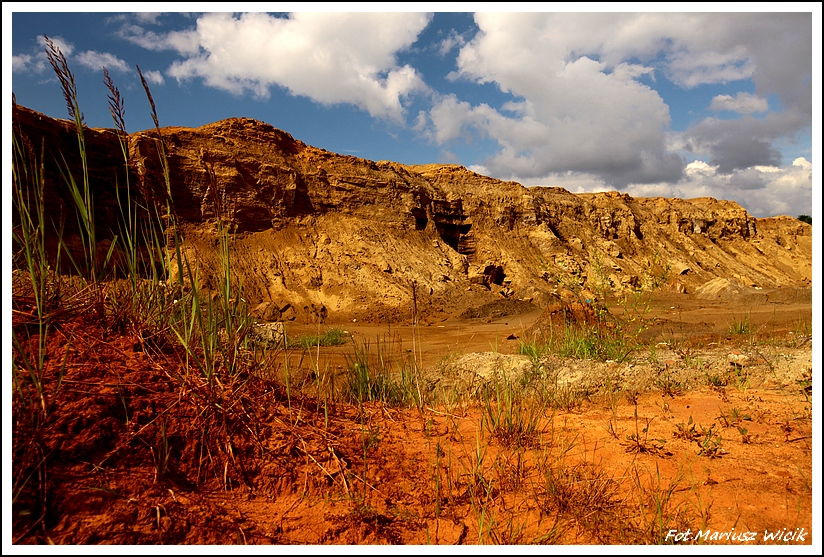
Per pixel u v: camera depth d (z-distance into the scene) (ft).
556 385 17.89
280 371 14.89
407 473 9.73
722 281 113.60
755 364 18.75
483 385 17.49
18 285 9.48
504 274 155.94
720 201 288.71
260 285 101.04
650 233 234.38
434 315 96.99
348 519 7.77
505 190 191.72
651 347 24.12
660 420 13.71
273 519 7.66
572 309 31.24
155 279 10.84
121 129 8.96
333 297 104.78
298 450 9.61
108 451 7.66
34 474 6.62
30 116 69.51
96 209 71.82
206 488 8.11
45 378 8.13
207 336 10.55
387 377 17.71
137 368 9.51
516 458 10.80
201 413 8.95
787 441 11.38
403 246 132.87
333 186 133.18
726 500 8.59
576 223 205.26
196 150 109.09
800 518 7.89
